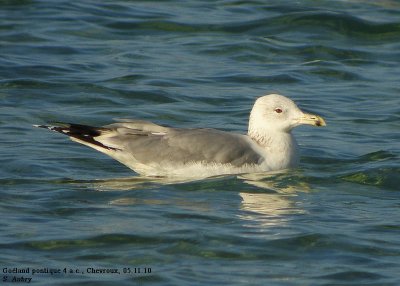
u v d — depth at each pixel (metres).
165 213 14.16
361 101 21.09
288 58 24.28
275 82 22.45
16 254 12.65
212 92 21.41
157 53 24.22
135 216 14.00
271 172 16.16
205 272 12.22
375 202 14.98
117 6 27.53
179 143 15.91
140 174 16.11
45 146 17.53
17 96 20.64
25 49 23.91
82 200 14.73
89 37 25.44
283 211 14.41
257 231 13.50
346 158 17.17
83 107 20.28
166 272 12.18
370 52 24.83
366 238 13.33
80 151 17.36
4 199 14.68
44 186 15.38
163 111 20.05
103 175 16.12
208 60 23.91
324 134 18.75
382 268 12.41
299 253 12.87
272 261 12.62
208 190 15.29
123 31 26.00
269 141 16.31
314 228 13.59
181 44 25.08
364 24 26.30
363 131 18.97
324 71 23.28
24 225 13.59
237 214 14.19
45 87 21.27
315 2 28.58
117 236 13.22
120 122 17.20
